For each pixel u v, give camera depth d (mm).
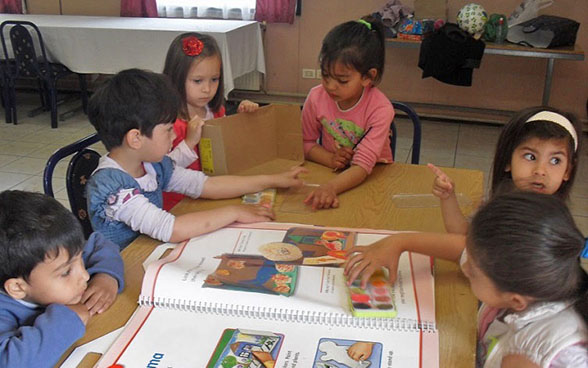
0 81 4375
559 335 685
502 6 4211
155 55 3963
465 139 4156
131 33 3947
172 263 962
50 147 3789
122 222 1146
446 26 3730
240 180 1331
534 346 700
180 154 1396
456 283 944
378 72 1562
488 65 4367
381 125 1562
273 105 1510
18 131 4117
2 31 4016
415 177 1460
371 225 1184
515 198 705
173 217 1093
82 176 1455
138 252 1062
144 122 1123
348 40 1469
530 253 657
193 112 1706
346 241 1060
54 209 833
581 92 4281
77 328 801
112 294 905
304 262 977
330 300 866
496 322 836
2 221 796
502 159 1106
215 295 878
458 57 3680
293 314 839
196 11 4664
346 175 1395
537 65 4277
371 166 1463
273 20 4562
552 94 4340
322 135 1740
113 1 4875
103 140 1186
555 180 1038
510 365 727
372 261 928
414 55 4480
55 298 836
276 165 1520
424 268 958
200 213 1120
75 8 4957
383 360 751
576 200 3020
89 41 4023
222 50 3814
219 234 1096
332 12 4539
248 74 4691
